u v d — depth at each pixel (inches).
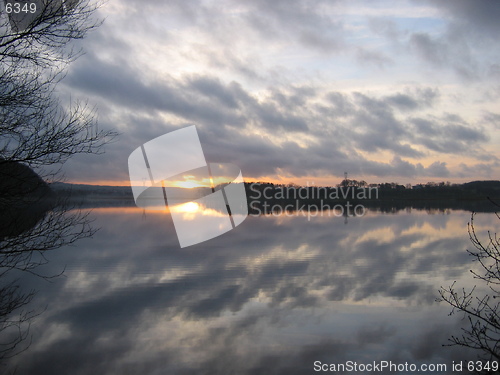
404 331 263.3
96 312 301.7
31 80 167.0
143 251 588.1
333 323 280.2
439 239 755.4
